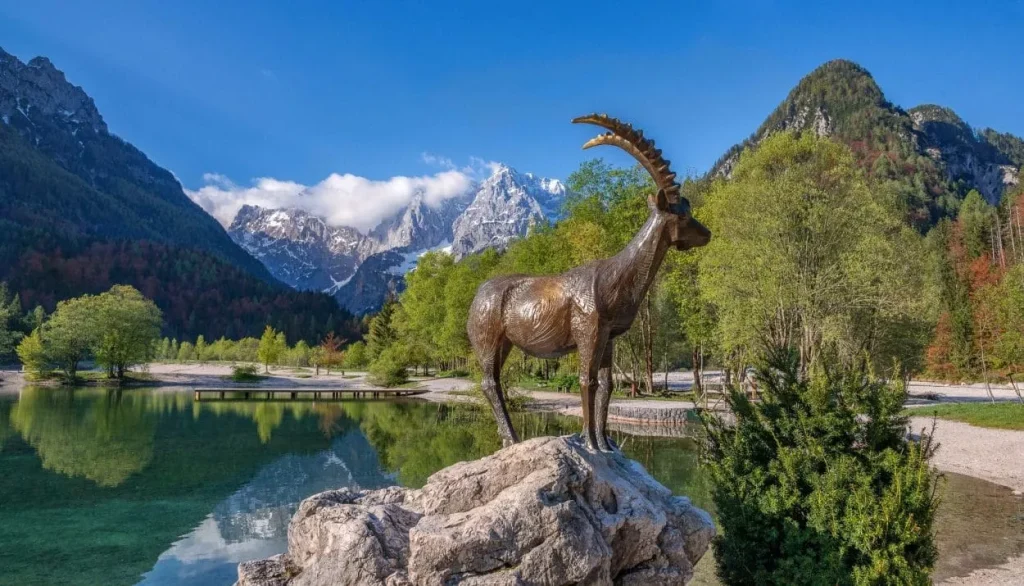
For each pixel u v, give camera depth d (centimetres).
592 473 589
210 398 5872
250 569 622
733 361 3019
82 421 4047
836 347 2809
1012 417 2977
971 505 1794
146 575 1420
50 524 1800
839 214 2784
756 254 2866
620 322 695
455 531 521
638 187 4231
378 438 3353
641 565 620
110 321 7294
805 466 812
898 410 810
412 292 6781
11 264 15175
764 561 815
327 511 612
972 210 10575
